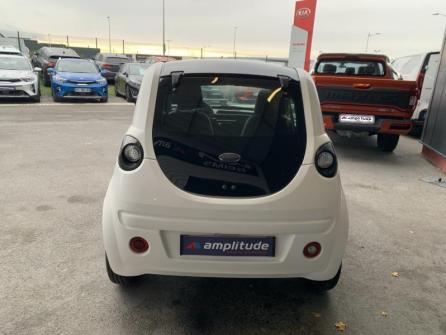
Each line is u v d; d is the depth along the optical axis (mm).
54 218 3980
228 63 2727
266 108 2438
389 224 4250
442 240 3883
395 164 7078
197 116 2389
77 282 2885
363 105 6773
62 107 12648
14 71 13047
